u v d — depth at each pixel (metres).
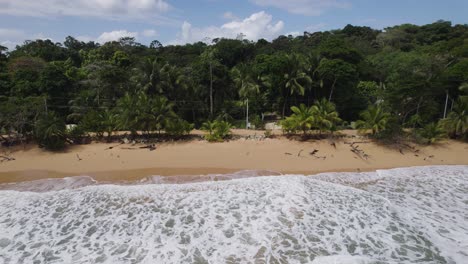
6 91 33.41
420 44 67.75
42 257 9.48
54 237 10.69
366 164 20.50
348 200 13.85
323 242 10.26
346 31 85.69
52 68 33.81
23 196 14.56
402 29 74.88
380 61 51.03
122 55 49.38
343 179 17.23
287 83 32.47
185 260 9.28
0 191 15.33
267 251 9.73
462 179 17.20
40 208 13.12
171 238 10.57
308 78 32.47
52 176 18.11
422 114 28.55
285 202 13.53
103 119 24.41
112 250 9.85
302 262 9.15
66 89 34.66
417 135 24.02
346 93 34.19
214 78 34.16
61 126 22.25
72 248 9.98
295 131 24.89
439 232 10.94
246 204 13.38
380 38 72.38
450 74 29.89
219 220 11.88
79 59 57.56
